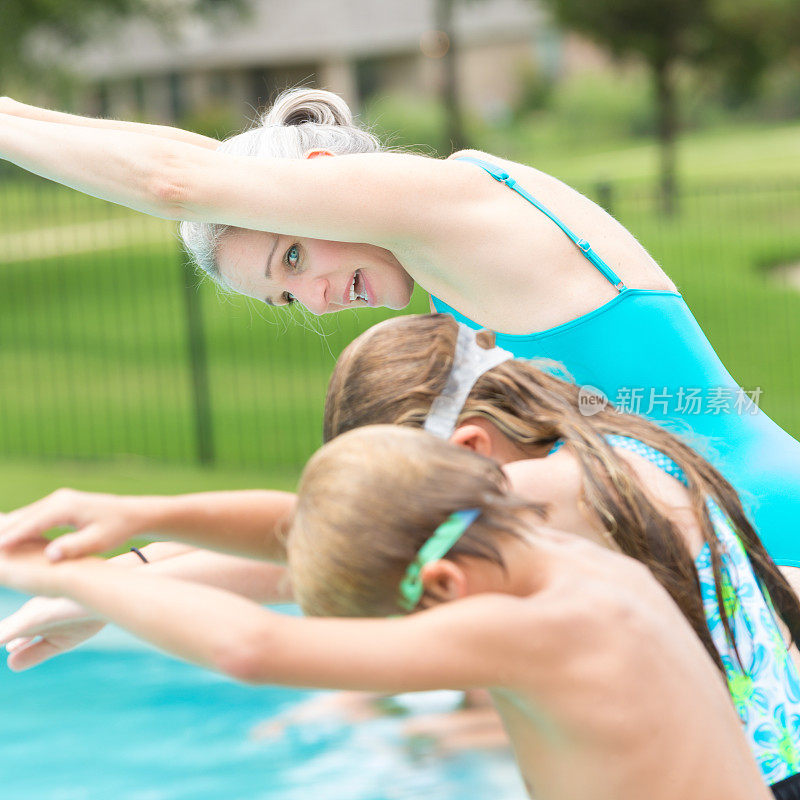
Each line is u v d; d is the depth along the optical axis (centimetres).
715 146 3806
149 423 1218
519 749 233
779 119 4597
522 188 317
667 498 272
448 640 205
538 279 311
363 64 5138
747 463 310
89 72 4353
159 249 2322
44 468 1001
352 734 605
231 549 246
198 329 1122
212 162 303
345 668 199
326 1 4859
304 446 1084
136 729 618
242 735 610
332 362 1447
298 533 221
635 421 287
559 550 231
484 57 5394
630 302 312
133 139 304
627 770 218
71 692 661
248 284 334
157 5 2658
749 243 2130
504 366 278
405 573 212
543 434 271
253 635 196
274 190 300
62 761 583
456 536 213
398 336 277
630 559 243
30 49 2403
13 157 315
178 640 199
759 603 271
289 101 354
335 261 324
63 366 1520
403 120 3922
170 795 536
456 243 309
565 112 4772
